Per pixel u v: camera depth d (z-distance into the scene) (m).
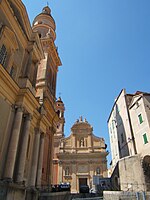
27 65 22.41
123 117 37.47
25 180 19.62
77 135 55.44
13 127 17.19
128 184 28.00
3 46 18.25
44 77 30.41
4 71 16.02
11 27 19.88
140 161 27.05
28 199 18.80
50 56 35.28
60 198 21.72
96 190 35.22
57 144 56.53
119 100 40.78
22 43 22.41
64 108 70.69
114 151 43.69
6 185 14.31
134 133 32.47
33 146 22.64
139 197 17.67
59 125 63.06
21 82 20.31
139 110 31.72
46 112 28.55
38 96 27.88
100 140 54.06
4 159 15.70
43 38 35.03
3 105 16.69
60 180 47.84
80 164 50.28
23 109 18.78
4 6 18.31
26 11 23.66
